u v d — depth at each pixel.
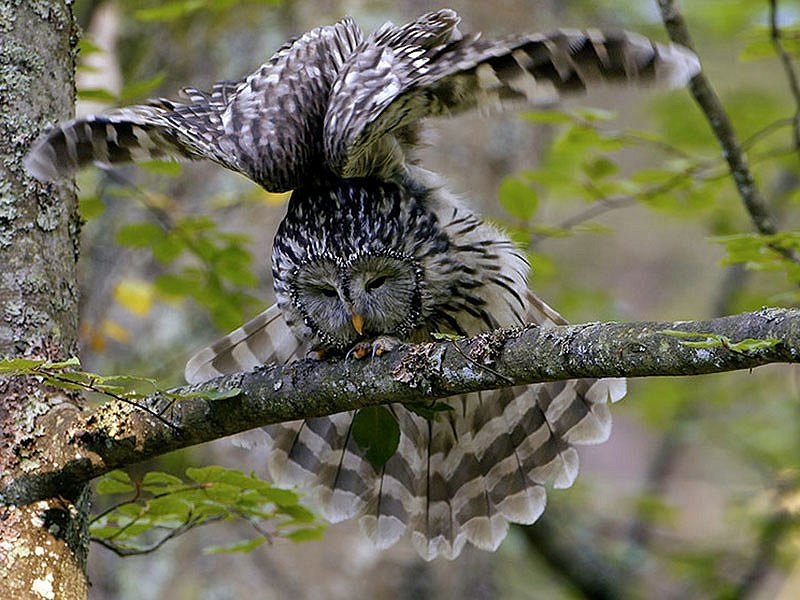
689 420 18.62
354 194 9.03
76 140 7.88
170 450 7.90
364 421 8.95
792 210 19.64
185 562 14.64
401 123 7.80
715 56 19.67
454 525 10.43
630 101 19.94
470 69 6.98
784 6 16.38
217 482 8.84
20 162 8.12
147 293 14.37
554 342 6.96
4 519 7.67
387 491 10.37
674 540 18.94
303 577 14.44
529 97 7.03
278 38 16.03
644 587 18.94
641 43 6.56
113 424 7.84
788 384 18.47
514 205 11.91
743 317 6.38
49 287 8.09
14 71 8.19
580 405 10.39
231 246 12.45
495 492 10.45
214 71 16.17
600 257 26.14
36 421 7.83
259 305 12.94
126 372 15.30
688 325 6.55
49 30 8.36
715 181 12.84
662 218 18.05
